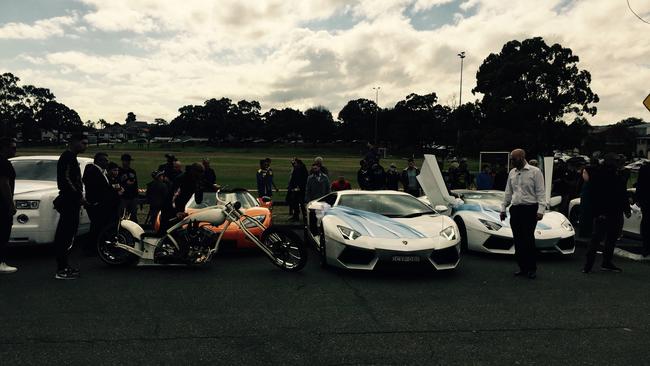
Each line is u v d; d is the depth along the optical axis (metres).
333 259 6.11
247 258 7.24
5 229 5.77
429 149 110.75
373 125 123.75
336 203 7.31
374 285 5.56
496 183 12.77
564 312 4.55
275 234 6.29
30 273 6.00
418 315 4.41
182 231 6.29
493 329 4.03
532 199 6.00
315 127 135.75
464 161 13.09
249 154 98.56
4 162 5.60
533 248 6.01
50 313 4.35
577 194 11.18
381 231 6.09
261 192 12.61
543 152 46.78
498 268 6.59
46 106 129.38
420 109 111.94
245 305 4.68
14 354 3.37
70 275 5.75
